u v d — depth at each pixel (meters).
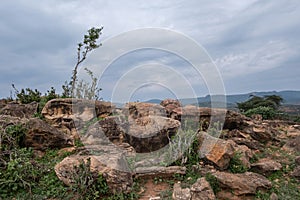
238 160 7.08
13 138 7.28
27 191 5.82
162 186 6.23
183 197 5.34
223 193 5.84
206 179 5.95
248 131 9.80
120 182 5.80
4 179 5.88
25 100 11.66
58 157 7.35
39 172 6.34
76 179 5.62
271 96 20.16
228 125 9.88
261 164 7.07
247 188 5.83
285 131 11.45
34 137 7.67
